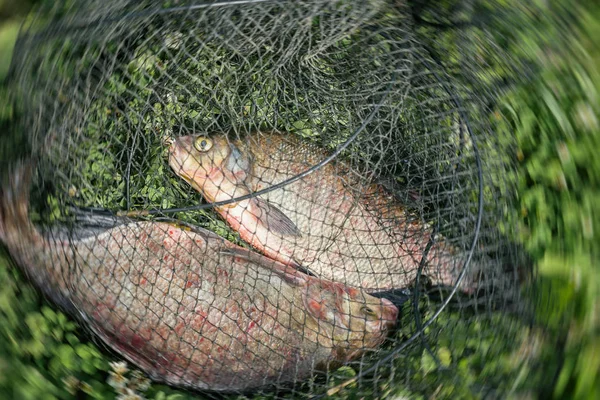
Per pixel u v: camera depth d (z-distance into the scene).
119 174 0.66
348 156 0.69
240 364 0.62
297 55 0.64
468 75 0.63
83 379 0.59
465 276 0.64
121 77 0.63
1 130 0.59
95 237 0.60
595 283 0.62
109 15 0.56
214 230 0.70
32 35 0.57
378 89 0.64
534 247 0.64
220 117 0.69
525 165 0.67
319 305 0.64
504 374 0.59
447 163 0.66
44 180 0.59
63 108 0.60
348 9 0.58
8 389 0.54
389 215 0.69
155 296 0.61
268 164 0.69
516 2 0.63
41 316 0.59
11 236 0.58
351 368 0.64
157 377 0.62
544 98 0.66
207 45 0.62
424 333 0.64
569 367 0.58
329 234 0.70
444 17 0.62
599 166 0.65
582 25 0.65
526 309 0.61
